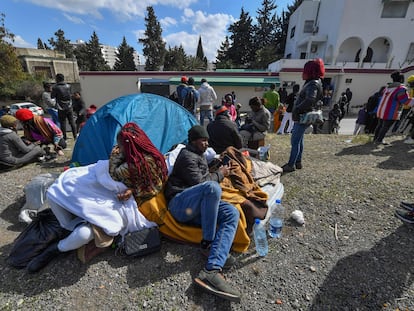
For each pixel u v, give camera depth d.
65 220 2.09
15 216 2.78
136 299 1.72
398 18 18.64
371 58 21.41
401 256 2.06
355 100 18.81
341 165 4.18
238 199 2.23
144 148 2.18
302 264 2.04
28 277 1.90
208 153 3.02
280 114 9.27
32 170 4.06
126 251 2.02
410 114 6.73
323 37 21.92
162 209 2.25
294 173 3.85
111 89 18.12
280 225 2.40
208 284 1.71
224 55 47.19
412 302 1.66
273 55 34.97
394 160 4.36
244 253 2.17
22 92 23.58
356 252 2.14
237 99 18.28
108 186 2.10
